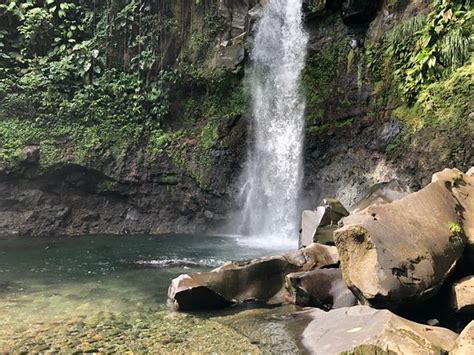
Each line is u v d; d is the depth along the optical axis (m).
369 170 11.60
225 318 6.10
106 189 13.66
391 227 5.73
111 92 14.18
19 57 13.99
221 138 13.98
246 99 14.16
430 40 10.08
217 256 10.26
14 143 12.80
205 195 13.86
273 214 13.41
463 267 5.98
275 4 14.46
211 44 14.72
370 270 5.40
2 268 9.06
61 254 10.46
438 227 5.91
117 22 14.67
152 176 13.85
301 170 13.15
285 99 13.83
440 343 4.40
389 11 12.30
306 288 6.47
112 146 13.65
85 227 13.50
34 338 5.42
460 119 9.81
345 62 12.91
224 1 14.94
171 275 8.51
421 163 10.29
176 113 14.52
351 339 4.64
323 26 13.59
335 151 12.63
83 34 14.90
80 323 5.93
